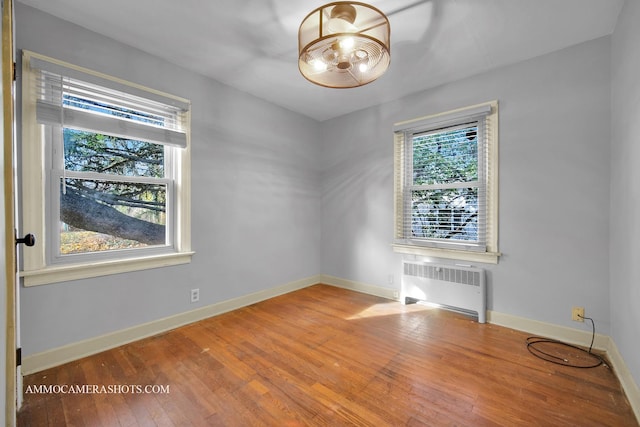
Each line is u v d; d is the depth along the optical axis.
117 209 2.22
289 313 2.80
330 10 1.52
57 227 1.94
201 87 2.63
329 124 3.81
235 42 2.16
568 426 1.38
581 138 2.15
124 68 2.16
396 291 3.21
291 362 1.93
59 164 1.94
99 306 2.07
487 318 2.58
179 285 2.50
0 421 0.94
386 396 1.60
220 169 2.78
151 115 2.33
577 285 2.17
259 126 3.13
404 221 3.16
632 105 1.60
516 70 2.41
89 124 1.96
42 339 1.83
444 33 2.02
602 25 1.94
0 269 0.92
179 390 1.64
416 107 3.01
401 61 2.39
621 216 1.80
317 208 3.86
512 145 2.44
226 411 1.48
